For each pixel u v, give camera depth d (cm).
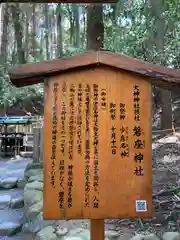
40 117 1024
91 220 242
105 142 237
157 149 727
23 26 1473
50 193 234
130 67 234
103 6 718
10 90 1373
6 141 993
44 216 232
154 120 998
